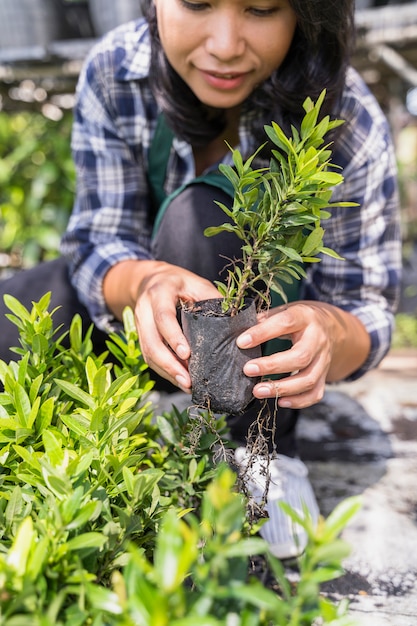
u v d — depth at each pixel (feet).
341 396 5.98
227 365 2.72
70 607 1.84
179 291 3.18
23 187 10.23
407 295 10.64
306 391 3.00
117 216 4.44
